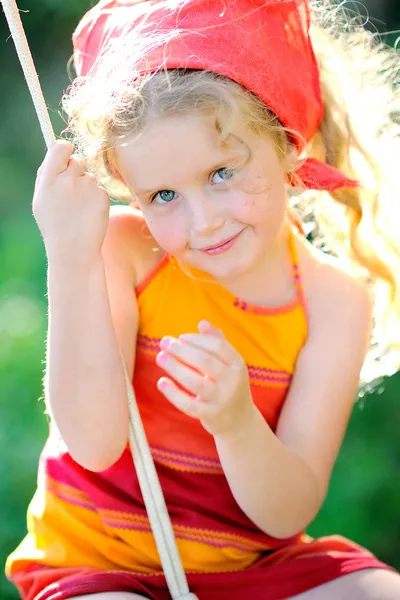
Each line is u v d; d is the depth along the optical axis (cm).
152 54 181
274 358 210
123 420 190
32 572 198
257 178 184
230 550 203
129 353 204
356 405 411
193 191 181
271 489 193
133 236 211
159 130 177
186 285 208
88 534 200
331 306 213
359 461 385
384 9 562
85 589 188
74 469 206
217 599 195
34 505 209
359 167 226
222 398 178
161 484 206
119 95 179
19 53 185
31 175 599
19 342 432
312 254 219
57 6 639
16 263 505
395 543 359
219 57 183
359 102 225
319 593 193
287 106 192
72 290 188
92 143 191
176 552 187
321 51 221
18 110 630
